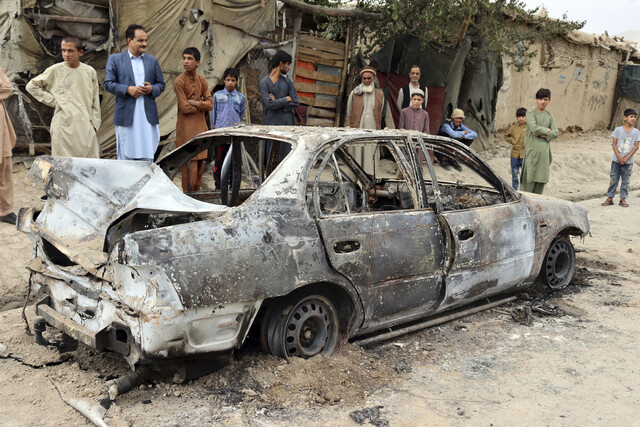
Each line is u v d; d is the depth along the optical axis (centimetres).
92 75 638
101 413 304
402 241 394
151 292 297
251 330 380
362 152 643
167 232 299
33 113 801
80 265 333
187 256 300
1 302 475
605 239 780
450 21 1173
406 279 401
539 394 350
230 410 315
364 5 1125
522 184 814
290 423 306
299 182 356
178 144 681
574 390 356
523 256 488
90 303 341
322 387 342
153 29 834
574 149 1659
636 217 938
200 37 893
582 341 435
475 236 436
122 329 310
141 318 297
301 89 1085
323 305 375
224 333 322
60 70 617
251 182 579
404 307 406
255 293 321
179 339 303
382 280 386
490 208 460
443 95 1207
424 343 425
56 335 409
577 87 1916
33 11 742
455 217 426
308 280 345
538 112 787
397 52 1161
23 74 770
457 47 1193
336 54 1112
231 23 927
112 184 404
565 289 563
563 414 326
